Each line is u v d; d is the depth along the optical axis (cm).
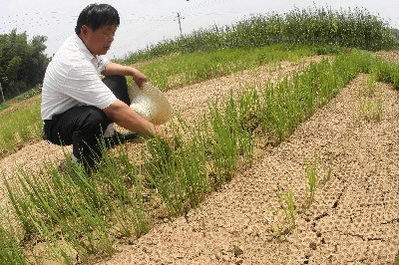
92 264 254
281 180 314
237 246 241
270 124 400
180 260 239
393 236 241
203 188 309
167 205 292
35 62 6200
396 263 222
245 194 302
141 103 376
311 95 450
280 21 1934
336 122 416
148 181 338
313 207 276
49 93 348
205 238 257
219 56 1372
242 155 364
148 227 279
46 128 366
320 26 1809
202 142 346
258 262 231
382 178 308
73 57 332
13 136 726
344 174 317
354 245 238
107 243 258
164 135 347
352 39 1811
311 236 248
